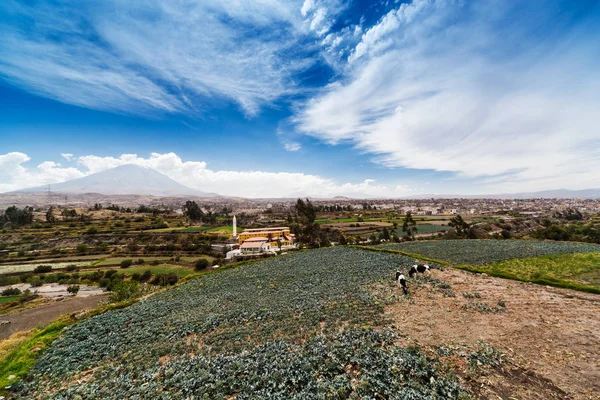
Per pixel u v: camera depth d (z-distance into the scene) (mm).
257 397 9164
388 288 21531
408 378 9180
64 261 93812
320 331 14586
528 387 8562
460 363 10047
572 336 11586
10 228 135875
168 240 116375
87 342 18938
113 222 154500
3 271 84750
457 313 15242
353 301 18984
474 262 43344
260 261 49000
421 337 12438
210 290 31391
